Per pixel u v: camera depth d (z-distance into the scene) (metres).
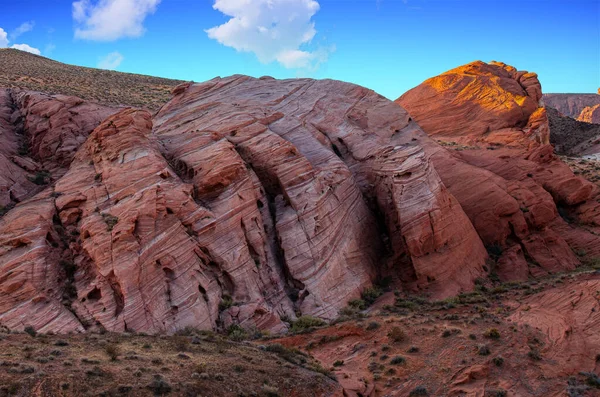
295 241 31.27
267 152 34.12
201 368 17.94
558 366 22.11
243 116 37.69
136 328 23.61
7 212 27.69
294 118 40.56
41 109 37.41
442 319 27.53
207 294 26.64
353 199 36.88
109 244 25.28
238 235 29.28
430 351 23.64
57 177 33.62
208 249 27.91
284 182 32.94
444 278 34.19
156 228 26.31
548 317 26.59
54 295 24.36
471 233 38.50
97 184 28.77
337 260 32.28
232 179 30.48
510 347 23.53
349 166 41.12
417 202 35.22
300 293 29.97
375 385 21.09
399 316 28.36
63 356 17.59
